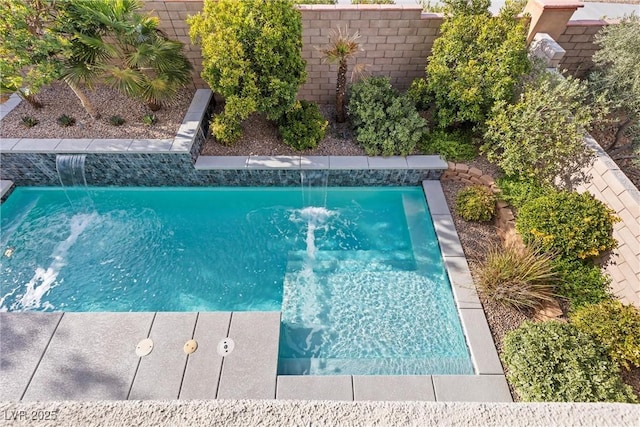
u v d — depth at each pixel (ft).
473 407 5.08
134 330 15.83
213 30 19.47
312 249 21.07
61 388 14.05
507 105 21.24
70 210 23.24
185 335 15.71
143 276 19.86
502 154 20.72
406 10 22.43
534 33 23.30
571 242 16.78
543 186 20.63
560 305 16.92
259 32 19.16
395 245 21.17
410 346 16.78
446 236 20.38
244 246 21.34
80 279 19.63
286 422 4.91
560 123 18.89
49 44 18.19
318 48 23.03
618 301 15.40
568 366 13.52
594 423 4.87
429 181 23.27
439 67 21.21
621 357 13.91
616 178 17.11
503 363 15.48
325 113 26.53
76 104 24.94
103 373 14.49
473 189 21.30
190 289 19.29
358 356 16.47
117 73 20.44
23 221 22.52
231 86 20.08
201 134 23.88
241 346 15.42
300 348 16.70
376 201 23.63
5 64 17.90
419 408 5.08
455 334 17.15
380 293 18.83
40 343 15.34
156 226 22.45
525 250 17.63
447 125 23.35
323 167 22.54
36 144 21.93
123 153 21.77
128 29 19.39
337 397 14.38
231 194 24.17
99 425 4.81
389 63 25.20
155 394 14.01
